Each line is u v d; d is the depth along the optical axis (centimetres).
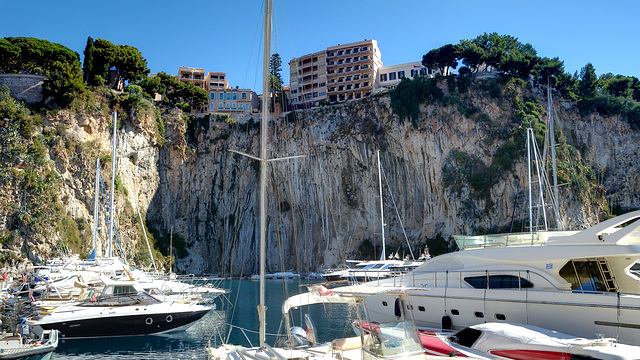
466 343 1708
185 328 3002
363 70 12225
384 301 2403
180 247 9606
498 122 9231
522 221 8050
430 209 9312
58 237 7269
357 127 10206
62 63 8294
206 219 10200
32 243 7038
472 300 1998
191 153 10319
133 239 8712
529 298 1841
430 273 2328
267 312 3844
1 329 2711
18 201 7162
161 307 2880
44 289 3541
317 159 10119
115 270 4344
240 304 4425
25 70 8625
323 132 10369
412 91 9862
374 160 9975
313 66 12738
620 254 1744
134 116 9188
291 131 10075
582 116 9938
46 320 2625
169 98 10888
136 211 8975
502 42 10575
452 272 2194
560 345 1480
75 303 2847
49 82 7956
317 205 9931
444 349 1644
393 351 1205
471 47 10275
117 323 2753
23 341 2400
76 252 7425
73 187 7881
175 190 10031
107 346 2562
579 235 1927
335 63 12550
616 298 1638
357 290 1839
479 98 9594
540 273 1920
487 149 9025
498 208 8462
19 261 6850
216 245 10069
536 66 10156
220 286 6681
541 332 1619
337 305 4097
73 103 8206
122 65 9681
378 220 9719
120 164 8812
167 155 10012
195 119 10762
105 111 8756
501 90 9594
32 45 8394
